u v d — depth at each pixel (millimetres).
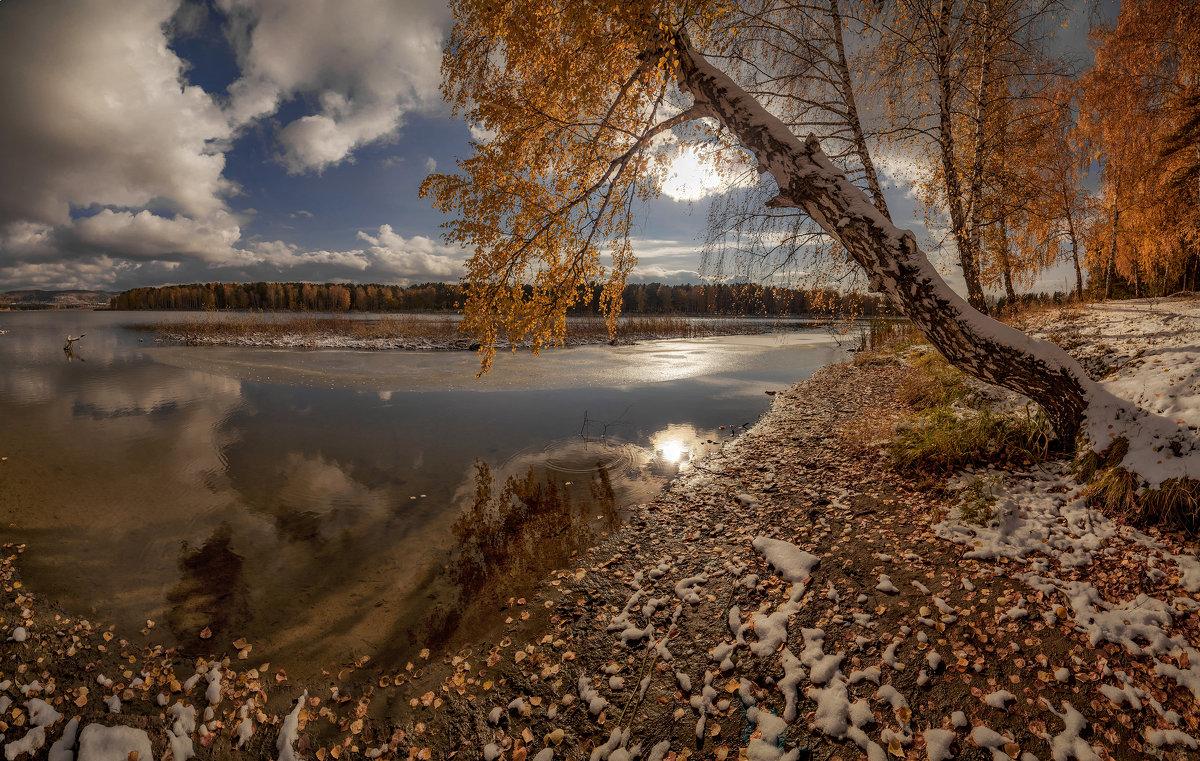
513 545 4965
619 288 5742
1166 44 11570
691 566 4352
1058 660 2799
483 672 3301
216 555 4770
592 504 5863
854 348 20625
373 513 5680
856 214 4051
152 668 3316
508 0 3689
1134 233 15227
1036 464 4992
